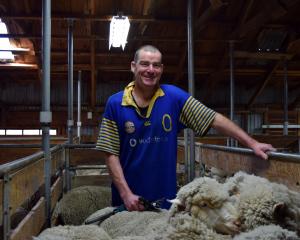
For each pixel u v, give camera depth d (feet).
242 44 31.83
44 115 8.88
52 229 5.12
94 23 31.01
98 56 36.78
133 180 6.94
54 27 31.37
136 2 27.71
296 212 3.76
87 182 15.75
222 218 3.97
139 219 5.74
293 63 39.29
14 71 39.91
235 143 19.57
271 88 47.16
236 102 46.52
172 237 3.99
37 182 7.54
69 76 21.15
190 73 11.91
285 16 28.43
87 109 43.52
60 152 13.57
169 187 6.97
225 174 8.13
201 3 26.03
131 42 35.04
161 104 6.93
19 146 14.66
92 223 6.88
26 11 27.48
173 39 31.63
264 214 3.76
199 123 6.96
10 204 5.14
